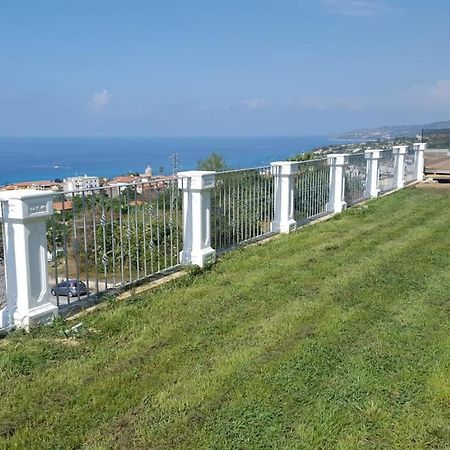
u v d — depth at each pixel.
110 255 6.38
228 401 3.48
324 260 7.14
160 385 3.72
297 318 4.98
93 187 5.55
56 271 5.26
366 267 6.72
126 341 4.54
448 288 5.84
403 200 12.77
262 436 3.08
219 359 4.11
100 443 3.05
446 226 9.42
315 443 3.01
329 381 3.73
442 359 4.02
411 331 4.62
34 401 3.52
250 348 4.30
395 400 3.47
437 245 7.94
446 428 3.14
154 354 4.23
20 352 4.21
